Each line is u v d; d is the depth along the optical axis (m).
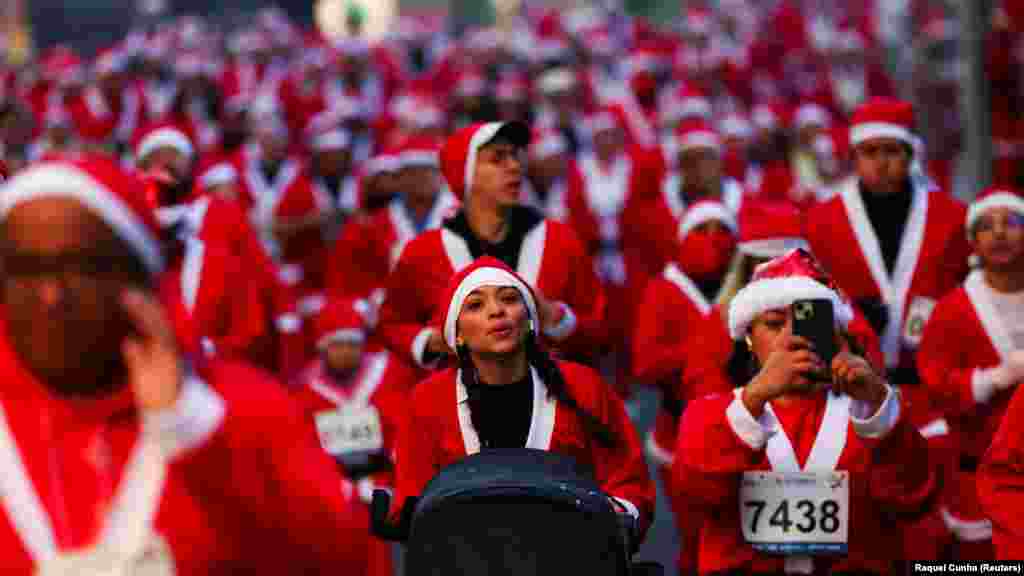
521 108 24.31
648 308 10.60
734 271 10.05
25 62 37.22
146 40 36.38
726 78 31.44
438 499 5.98
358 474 11.87
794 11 39.47
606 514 5.98
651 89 25.39
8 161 16.55
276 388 4.21
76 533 3.96
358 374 12.23
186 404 3.89
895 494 6.64
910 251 10.62
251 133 23.92
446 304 7.31
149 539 3.94
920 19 27.89
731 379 8.18
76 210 3.86
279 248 19.33
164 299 4.09
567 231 9.75
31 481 3.96
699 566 7.00
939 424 9.95
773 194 19.70
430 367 9.59
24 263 3.85
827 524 6.76
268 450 4.07
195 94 26.31
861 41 32.09
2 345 3.96
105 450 3.96
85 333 3.85
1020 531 6.46
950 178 24.45
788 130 22.66
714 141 15.47
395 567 10.77
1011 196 9.15
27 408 3.97
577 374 7.31
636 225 16.61
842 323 6.81
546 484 6.02
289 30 40.69
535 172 19.38
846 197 10.79
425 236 9.72
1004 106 22.08
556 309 9.22
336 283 14.87
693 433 6.69
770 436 6.62
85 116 26.61
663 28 46.91
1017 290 9.23
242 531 4.06
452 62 34.09
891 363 10.41
